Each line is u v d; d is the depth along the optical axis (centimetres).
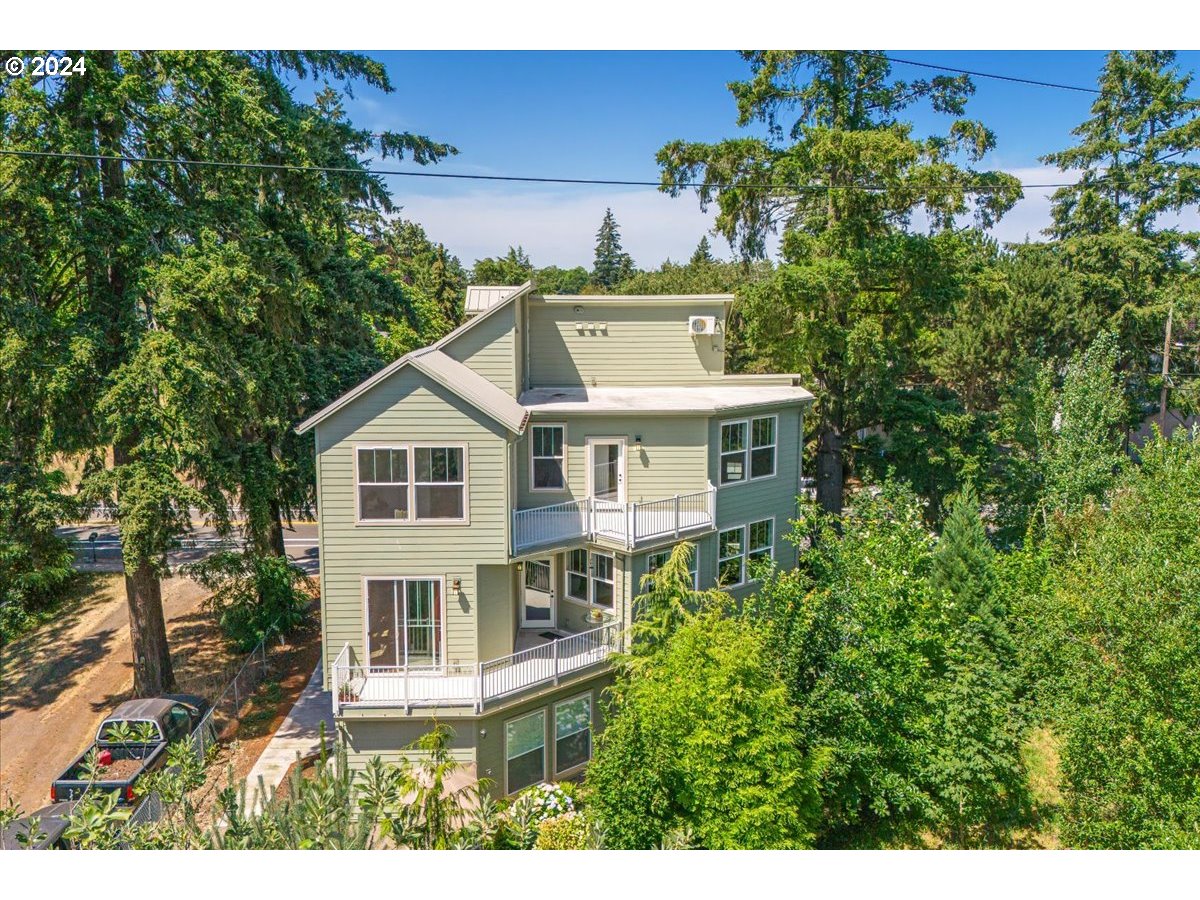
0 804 1625
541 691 1623
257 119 1869
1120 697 1243
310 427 1566
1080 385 2638
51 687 2131
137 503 1627
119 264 1773
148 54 1806
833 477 2973
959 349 3741
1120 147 3925
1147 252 3834
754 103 3003
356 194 2830
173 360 1617
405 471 1592
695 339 2184
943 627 1738
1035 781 1753
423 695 1541
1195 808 1130
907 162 2523
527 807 913
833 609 1557
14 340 1579
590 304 2152
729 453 2030
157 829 745
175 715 1659
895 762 1555
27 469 1758
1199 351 3916
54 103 1723
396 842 800
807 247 2827
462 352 1886
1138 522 1783
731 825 1245
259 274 1866
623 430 1914
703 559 1977
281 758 1688
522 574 1977
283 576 2058
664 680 1335
